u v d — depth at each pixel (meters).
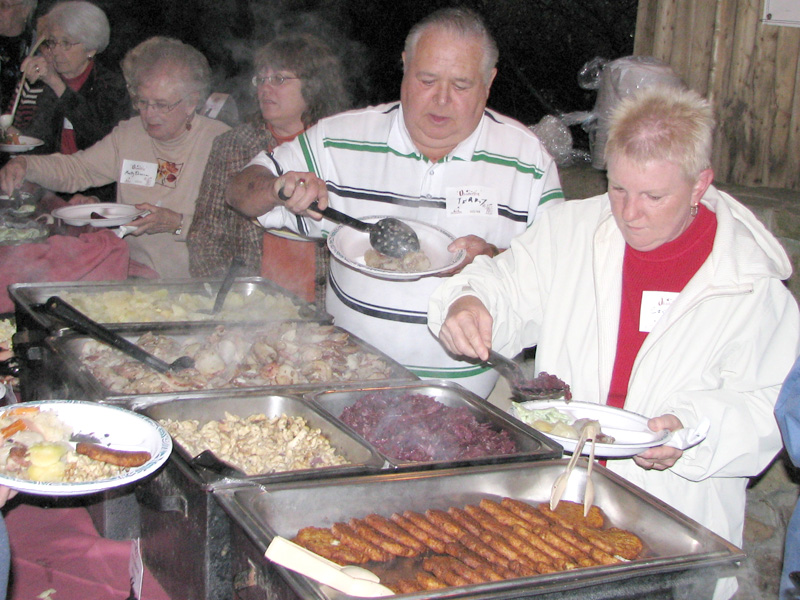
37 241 2.72
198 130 3.26
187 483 1.31
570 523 1.42
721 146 3.35
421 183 2.31
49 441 1.34
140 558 1.44
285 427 1.71
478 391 2.29
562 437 1.60
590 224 1.95
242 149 2.84
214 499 1.26
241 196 2.31
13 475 1.25
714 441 1.67
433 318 1.95
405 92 2.20
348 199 2.35
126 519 1.59
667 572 1.17
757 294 1.72
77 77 3.90
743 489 1.87
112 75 3.99
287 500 1.32
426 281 2.12
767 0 3.11
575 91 4.85
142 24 6.95
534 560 1.29
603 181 3.58
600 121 3.65
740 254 1.73
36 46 3.72
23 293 2.32
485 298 1.89
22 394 2.24
